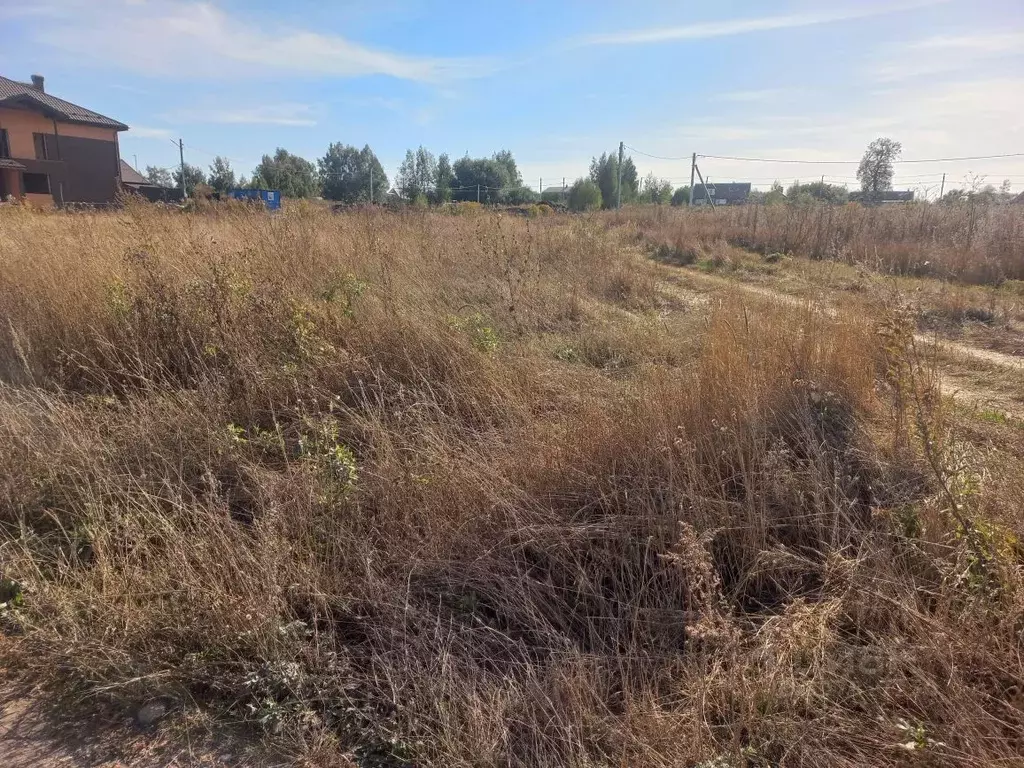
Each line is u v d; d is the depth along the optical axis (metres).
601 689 2.20
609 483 3.08
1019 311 7.62
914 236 12.63
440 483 3.11
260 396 4.10
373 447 3.52
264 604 2.40
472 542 2.83
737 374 3.67
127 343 4.57
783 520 2.91
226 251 6.17
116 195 9.55
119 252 6.14
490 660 2.37
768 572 2.67
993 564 2.31
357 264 6.61
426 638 2.45
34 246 6.38
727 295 6.15
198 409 3.86
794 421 3.49
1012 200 14.30
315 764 1.99
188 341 4.59
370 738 2.08
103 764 1.99
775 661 2.18
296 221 7.71
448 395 4.10
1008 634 2.14
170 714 2.19
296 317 4.52
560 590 2.72
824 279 7.06
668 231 17.23
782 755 1.92
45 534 3.05
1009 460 3.22
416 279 6.58
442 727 2.06
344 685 2.23
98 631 2.39
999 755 1.79
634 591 2.66
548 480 3.19
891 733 1.92
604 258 9.81
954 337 6.75
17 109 27.97
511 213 15.73
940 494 2.73
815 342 4.07
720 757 1.85
